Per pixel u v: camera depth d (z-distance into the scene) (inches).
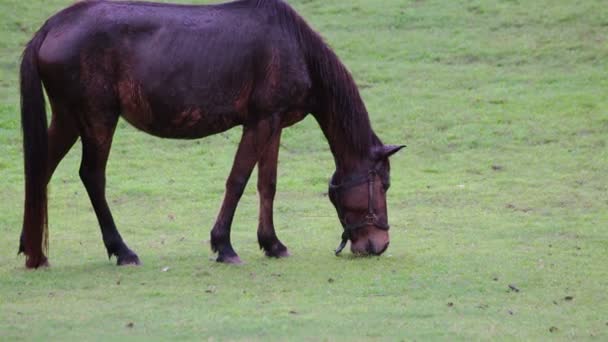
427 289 422.3
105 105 440.8
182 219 605.3
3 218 598.2
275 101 458.6
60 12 445.1
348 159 472.7
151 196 673.0
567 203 642.2
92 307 384.8
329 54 466.0
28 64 435.5
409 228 573.9
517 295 414.9
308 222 596.1
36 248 446.0
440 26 1093.1
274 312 379.9
